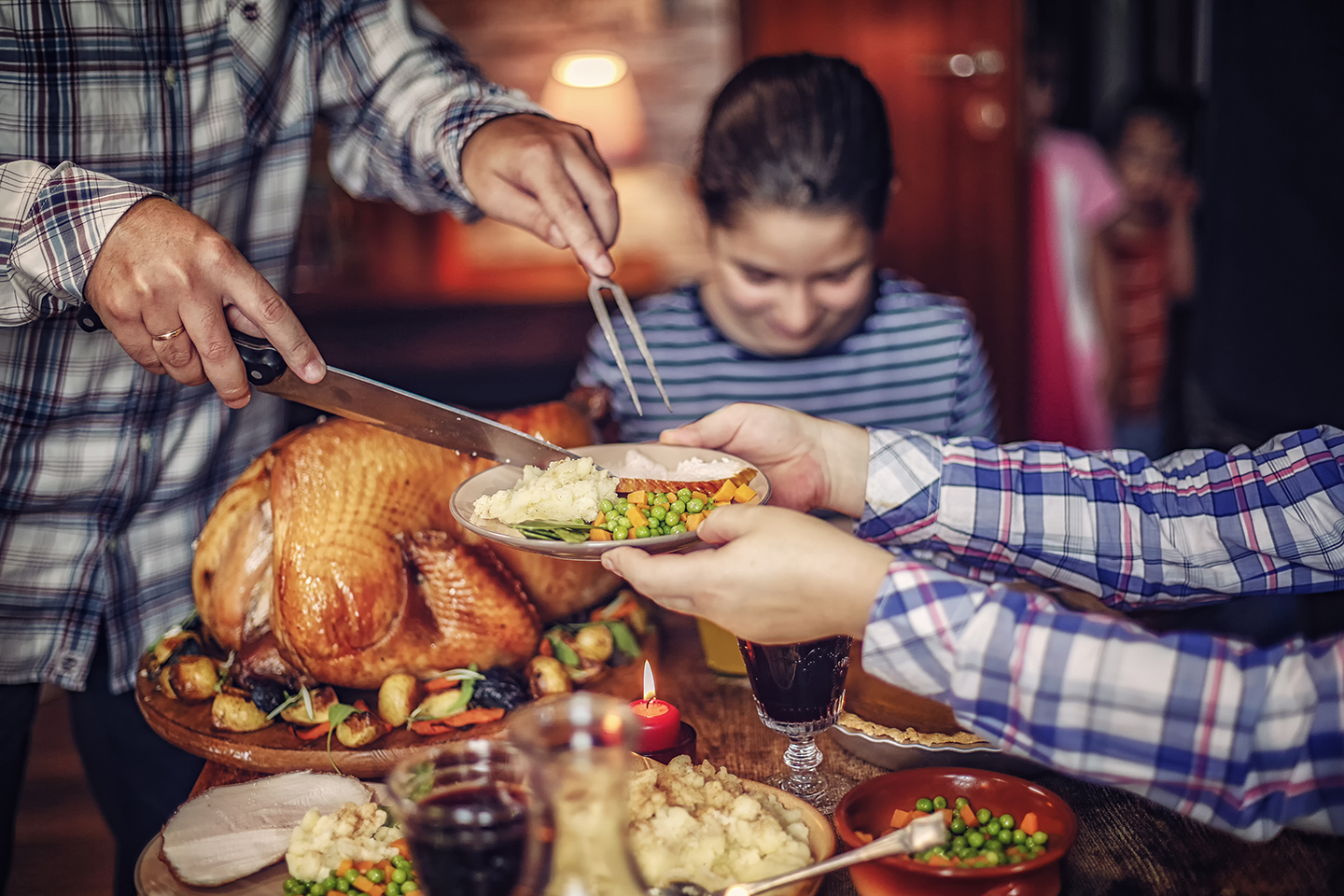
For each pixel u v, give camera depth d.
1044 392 3.89
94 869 2.41
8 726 1.59
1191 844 0.99
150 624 1.68
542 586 1.43
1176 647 0.85
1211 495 1.28
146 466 1.60
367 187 1.95
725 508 0.97
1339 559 1.21
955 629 0.87
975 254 4.11
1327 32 3.14
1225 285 3.83
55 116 1.46
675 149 4.78
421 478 1.37
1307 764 0.84
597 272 1.47
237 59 1.59
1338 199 3.23
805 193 1.76
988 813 0.92
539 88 4.74
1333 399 3.40
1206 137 3.95
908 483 1.31
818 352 2.15
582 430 1.58
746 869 0.89
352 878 0.92
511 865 0.74
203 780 1.21
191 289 1.12
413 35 1.80
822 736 1.22
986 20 3.91
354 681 1.29
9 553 1.54
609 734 0.73
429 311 3.73
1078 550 1.28
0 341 1.43
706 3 4.64
